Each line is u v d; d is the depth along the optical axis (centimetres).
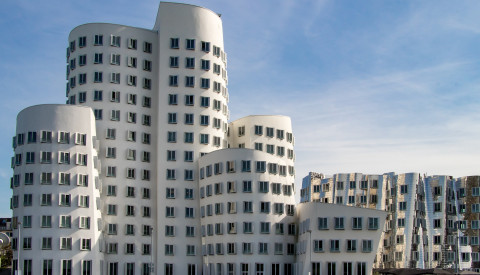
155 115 11831
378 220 10431
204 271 11269
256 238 10788
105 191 11169
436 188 13888
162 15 12019
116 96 11544
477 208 13662
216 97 12062
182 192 11569
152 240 10850
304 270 10431
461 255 13550
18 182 10381
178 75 11875
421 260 13538
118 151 11388
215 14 12400
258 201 10900
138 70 11800
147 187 11519
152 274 10769
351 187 14725
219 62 12256
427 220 13838
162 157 11612
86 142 10619
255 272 10694
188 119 11788
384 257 13938
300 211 11094
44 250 10100
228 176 11050
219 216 11044
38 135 10394
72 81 11725
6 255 14350
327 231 10469
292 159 12375
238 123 12375
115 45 11694
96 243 10481
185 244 11419
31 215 10175
